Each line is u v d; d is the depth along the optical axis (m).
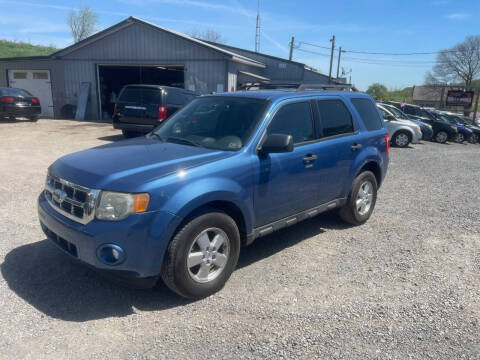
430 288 3.92
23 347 2.86
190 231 3.36
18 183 7.28
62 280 3.84
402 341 3.06
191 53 19.02
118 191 3.14
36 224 5.26
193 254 3.45
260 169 3.93
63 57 20.97
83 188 3.27
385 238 5.28
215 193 3.48
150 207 3.14
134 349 2.89
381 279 4.09
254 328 3.17
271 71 25.67
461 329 3.24
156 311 3.39
